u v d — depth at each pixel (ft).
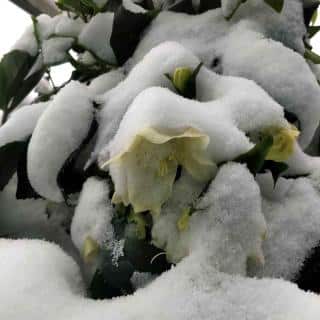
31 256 1.43
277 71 1.55
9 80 1.84
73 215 1.61
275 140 1.41
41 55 1.82
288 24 1.65
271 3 1.62
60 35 1.76
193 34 1.68
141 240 1.41
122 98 1.52
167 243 1.38
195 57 1.54
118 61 1.72
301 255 1.44
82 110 1.53
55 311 1.34
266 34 1.65
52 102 1.53
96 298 1.43
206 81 1.52
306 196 1.50
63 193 1.54
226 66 1.60
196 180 1.37
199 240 1.34
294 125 1.57
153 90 1.37
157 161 1.33
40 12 2.48
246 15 1.66
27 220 1.64
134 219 1.41
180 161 1.34
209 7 1.73
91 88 1.65
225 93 1.48
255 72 1.56
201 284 1.32
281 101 1.55
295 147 1.50
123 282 1.43
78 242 1.49
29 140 1.60
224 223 1.32
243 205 1.32
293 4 1.67
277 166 1.43
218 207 1.33
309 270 1.45
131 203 1.34
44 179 1.51
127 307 1.32
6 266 1.40
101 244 1.45
